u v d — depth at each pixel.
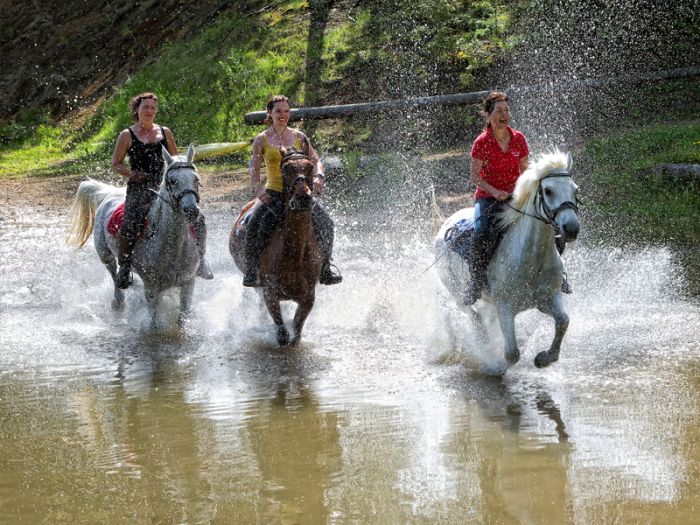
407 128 22.66
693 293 11.66
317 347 10.03
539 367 8.60
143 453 6.98
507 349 8.41
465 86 23.45
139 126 10.69
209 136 26.38
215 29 31.28
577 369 8.82
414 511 5.83
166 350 10.09
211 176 23.25
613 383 8.35
